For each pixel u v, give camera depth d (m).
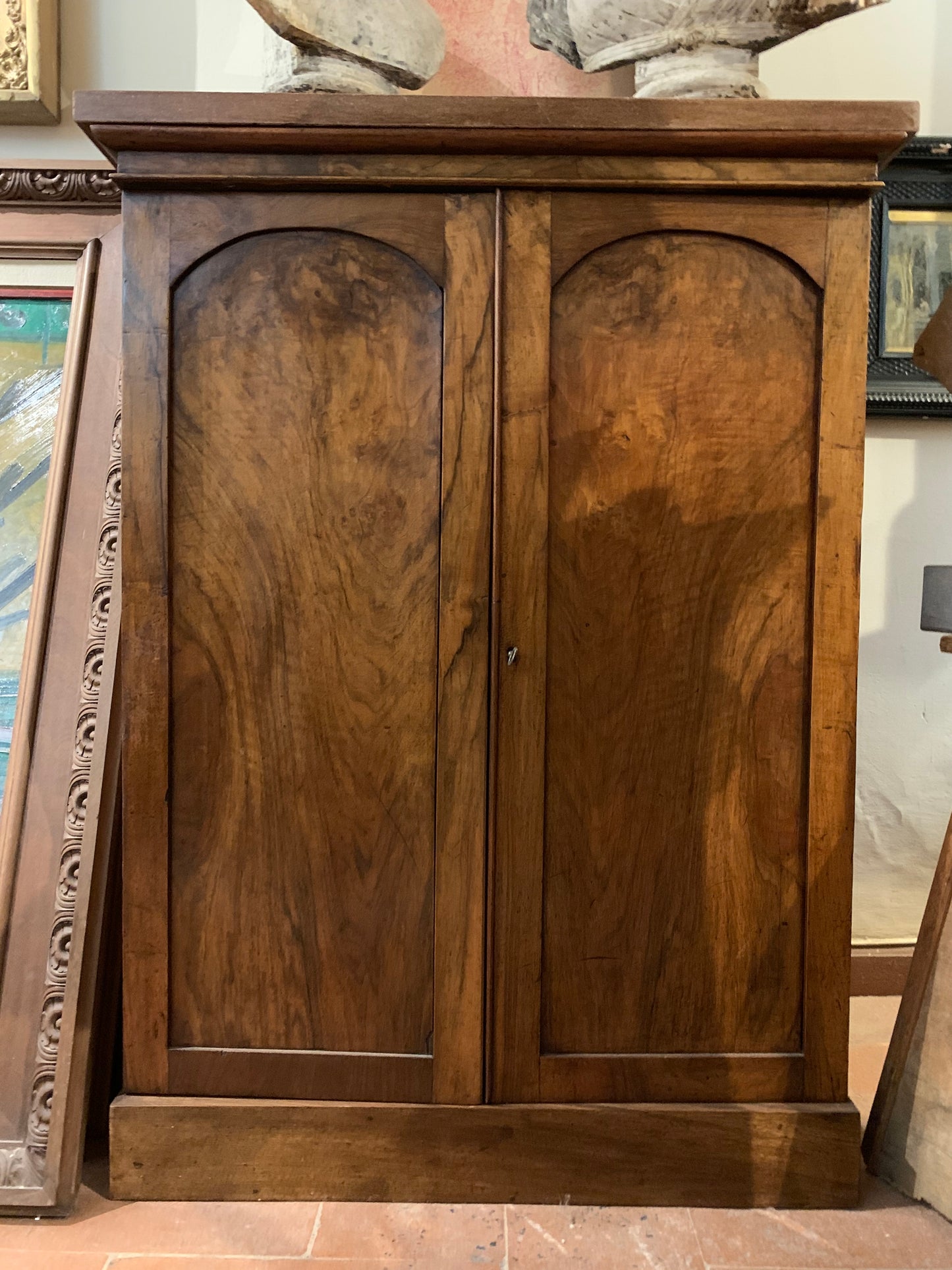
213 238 1.23
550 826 1.27
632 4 1.33
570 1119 1.26
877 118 1.18
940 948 1.34
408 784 1.28
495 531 1.25
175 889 1.28
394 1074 1.28
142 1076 1.28
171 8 1.71
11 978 1.34
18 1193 1.24
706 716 1.28
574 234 1.23
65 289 1.59
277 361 1.25
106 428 1.52
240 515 1.26
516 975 1.27
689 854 1.28
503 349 1.23
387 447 1.26
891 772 1.89
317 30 1.31
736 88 1.32
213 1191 1.27
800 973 1.29
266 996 1.29
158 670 1.26
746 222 1.23
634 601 1.27
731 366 1.26
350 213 1.23
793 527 1.27
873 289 1.81
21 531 1.56
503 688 1.26
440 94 1.74
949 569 1.33
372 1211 1.26
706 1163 1.27
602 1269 1.15
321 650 1.27
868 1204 1.29
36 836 1.39
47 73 1.65
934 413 1.81
